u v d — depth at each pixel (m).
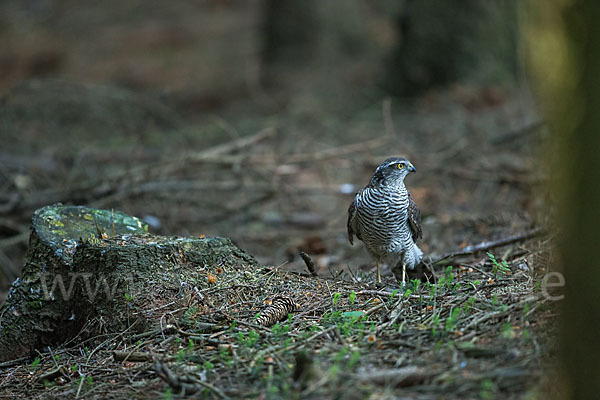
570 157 4.75
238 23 35.78
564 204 4.84
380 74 24.92
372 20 30.66
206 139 19.77
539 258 8.12
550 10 18.86
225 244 8.09
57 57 32.50
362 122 21.03
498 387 5.04
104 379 6.21
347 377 5.22
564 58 4.93
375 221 8.45
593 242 4.56
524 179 13.96
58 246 7.84
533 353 5.42
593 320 4.57
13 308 7.85
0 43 35.47
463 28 22.38
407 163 8.30
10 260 12.95
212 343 6.41
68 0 40.72
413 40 23.03
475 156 15.93
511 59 22.38
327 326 6.54
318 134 19.81
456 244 11.22
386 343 5.93
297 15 28.52
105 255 7.44
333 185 15.73
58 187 13.95
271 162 15.75
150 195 14.05
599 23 4.54
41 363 7.20
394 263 8.84
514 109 19.80
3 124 17.55
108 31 36.06
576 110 4.69
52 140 18.42
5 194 13.84
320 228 14.27
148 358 6.41
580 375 4.62
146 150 17.66
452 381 5.12
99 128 19.48
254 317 6.91
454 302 6.78
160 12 38.38
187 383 5.61
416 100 22.45
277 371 5.68
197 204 14.56
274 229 14.20
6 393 6.48
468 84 21.95
